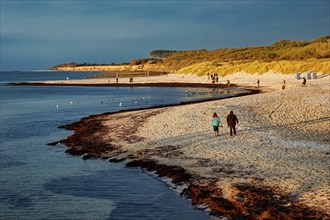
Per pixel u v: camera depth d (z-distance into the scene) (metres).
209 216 12.84
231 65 122.00
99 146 24.55
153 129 28.19
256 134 24.55
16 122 39.06
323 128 25.86
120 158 21.36
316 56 115.69
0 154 23.84
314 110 32.84
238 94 60.16
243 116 31.44
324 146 20.94
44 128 34.72
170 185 16.48
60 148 25.38
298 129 25.88
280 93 48.59
